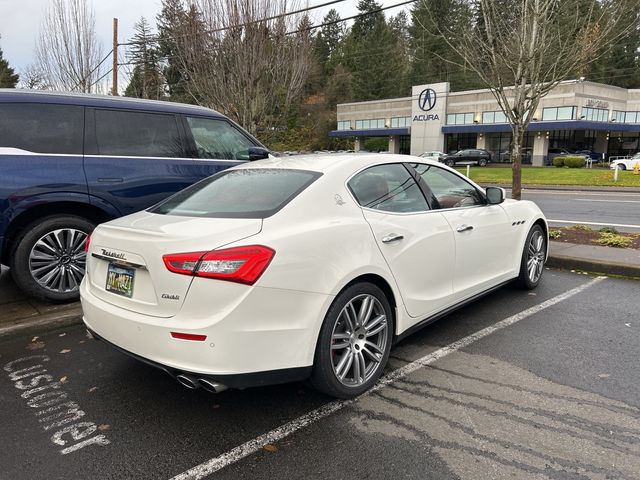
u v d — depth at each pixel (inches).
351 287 120.6
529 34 313.0
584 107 1667.1
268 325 104.3
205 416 118.4
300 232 112.4
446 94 1897.1
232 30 371.6
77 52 646.5
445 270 154.4
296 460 101.0
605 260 249.8
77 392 131.0
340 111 2309.3
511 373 137.7
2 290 208.8
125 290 114.3
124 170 197.9
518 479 93.5
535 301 202.1
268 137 434.6
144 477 96.5
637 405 119.8
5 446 106.9
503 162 1907.0
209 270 99.7
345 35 2947.8
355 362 124.3
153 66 812.0
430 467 97.7
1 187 169.6
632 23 311.1
